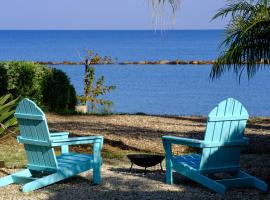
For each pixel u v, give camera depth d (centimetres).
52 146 895
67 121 1795
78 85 3650
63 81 2019
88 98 2233
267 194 875
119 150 1311
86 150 1298
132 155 1040
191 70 5250
